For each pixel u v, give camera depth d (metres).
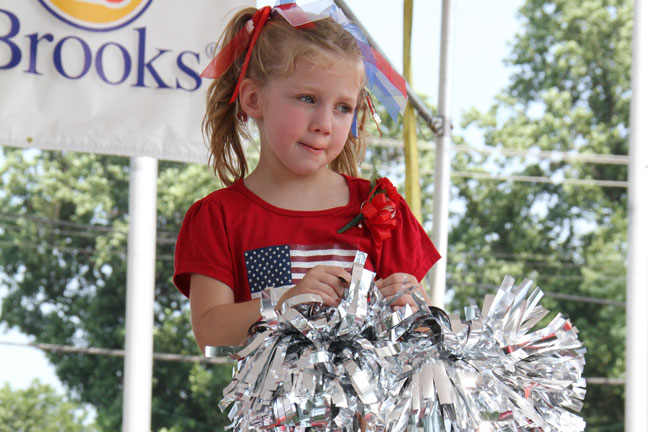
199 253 2.25
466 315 2.09
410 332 2.07
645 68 5.29
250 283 2.22
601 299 20.02
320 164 2.19
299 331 2.00
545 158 21.03
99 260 20.56
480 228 21.12
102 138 4.67
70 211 20.64
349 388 1.97
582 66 21.16
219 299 2.21
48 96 4.66
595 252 20.72
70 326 20.53
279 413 1.94
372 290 2.05
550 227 20.92
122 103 4.70
